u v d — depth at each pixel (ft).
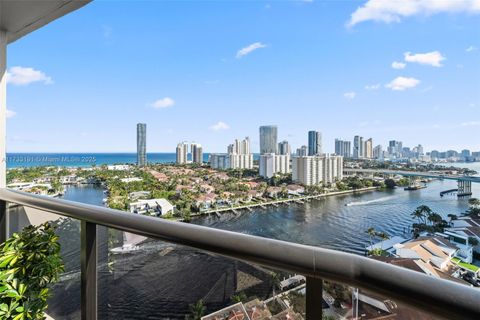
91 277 3.78
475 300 1.26
